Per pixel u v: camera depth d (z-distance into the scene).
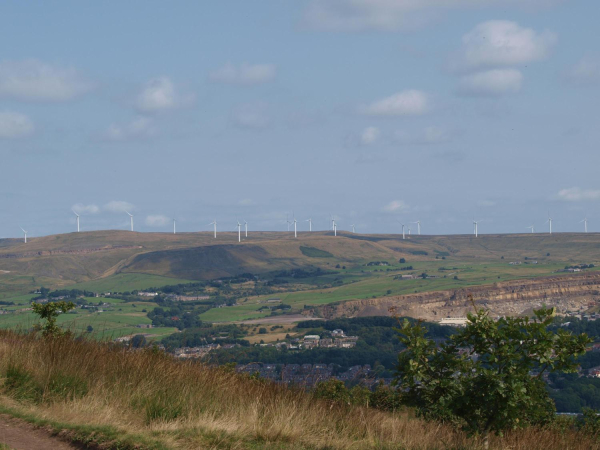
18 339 23.56
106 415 16.36
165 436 15.09
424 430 17.52
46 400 17.84
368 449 15.79
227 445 14.97
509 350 15.82
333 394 20.22
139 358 20.69
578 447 18.58
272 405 17.97
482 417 16.38
